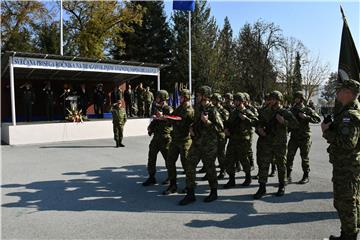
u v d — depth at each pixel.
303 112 7.56
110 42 38.03
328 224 5.14
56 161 10.59
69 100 19.91
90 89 24.52
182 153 6.72
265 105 6.74
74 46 36.72
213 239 4.62
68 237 4.74
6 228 5.09
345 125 4.09
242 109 7.25
